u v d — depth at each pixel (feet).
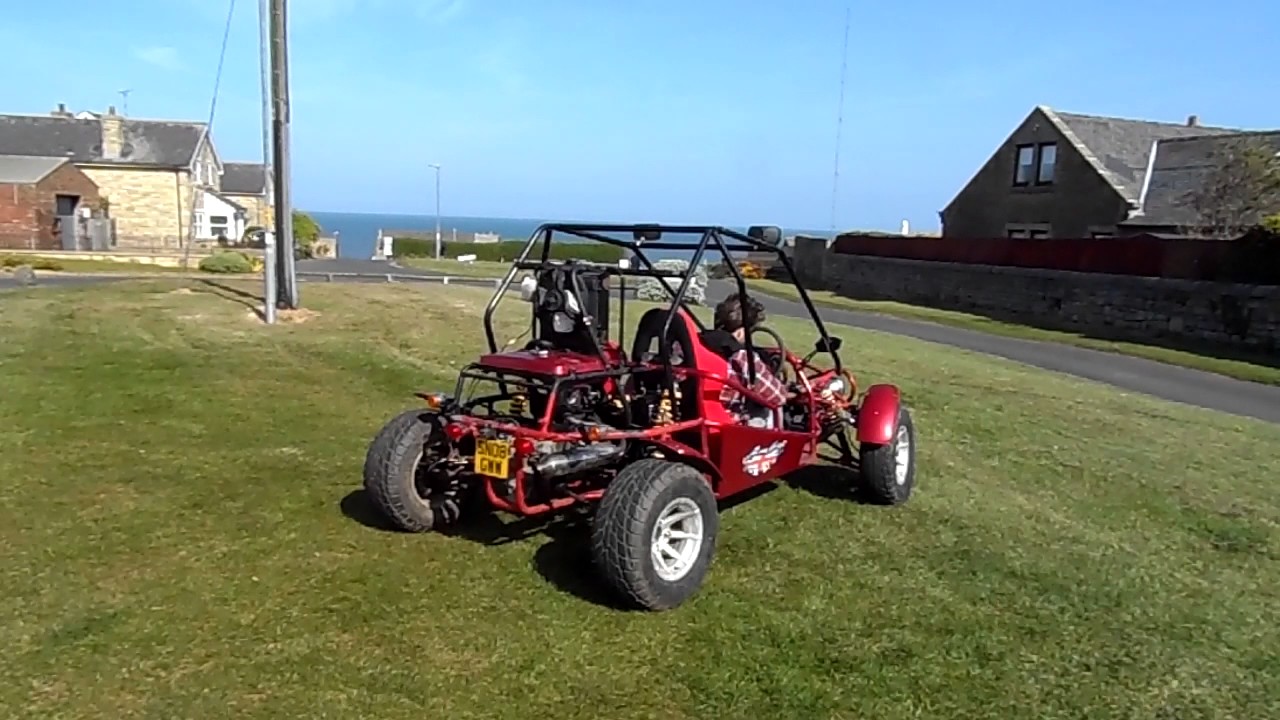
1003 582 16.15
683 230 17.12
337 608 13.74
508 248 188.03
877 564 16.65
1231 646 14.24
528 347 16.85
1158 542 18.99
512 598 14.35
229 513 17.49
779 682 12.29
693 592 14.69
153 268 102.58
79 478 19.21
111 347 33.96
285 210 43.70
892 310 84.84
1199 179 86.94
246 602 13.83
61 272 92.99
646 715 11.38
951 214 114.32
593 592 14.69
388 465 16.28
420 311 48.14
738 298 18.74
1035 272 82.43
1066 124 99.66
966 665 13.09
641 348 17.52
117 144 153.69
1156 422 33.01
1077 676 12.99
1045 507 20.94
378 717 11.05
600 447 15.49
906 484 20.36
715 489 17.08
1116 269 77.25
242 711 11.03
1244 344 62.75
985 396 35.70
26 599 13.66
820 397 20.10
